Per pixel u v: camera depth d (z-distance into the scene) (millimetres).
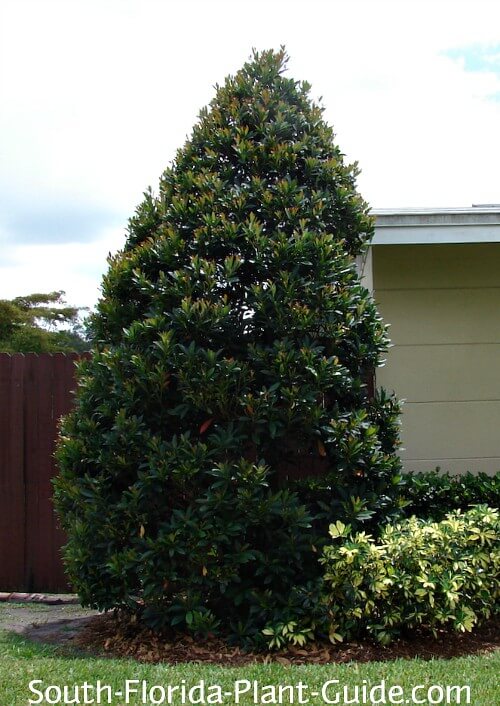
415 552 5293
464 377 8242
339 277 5707
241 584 5367
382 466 5570
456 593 5191
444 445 8180
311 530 5465
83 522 5566
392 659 5051
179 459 5273
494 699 4156
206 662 5035
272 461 5629
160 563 5227
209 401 5320
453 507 6992
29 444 7637
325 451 5633
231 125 6156
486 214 7086
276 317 5480
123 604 5547
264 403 5238
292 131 6180
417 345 8266
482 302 8297
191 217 5801
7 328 26109
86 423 5637
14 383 7680
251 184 5875
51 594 7418
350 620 5207
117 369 5539
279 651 5152
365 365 5824
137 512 5336
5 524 7605
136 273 5676
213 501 5191
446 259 8328
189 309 5383
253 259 5617
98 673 4645
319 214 5812
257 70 6367
